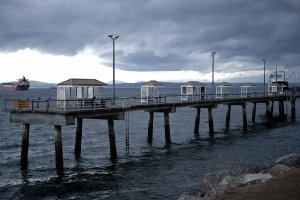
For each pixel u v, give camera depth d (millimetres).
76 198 24672
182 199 17594
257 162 34531
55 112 29391
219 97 63125
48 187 27219
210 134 53594
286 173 19078
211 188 19109
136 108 37812
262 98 68312
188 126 67188
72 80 35656
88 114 31250
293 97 74188
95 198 24609
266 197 15586
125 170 31922
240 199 15844
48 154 39906
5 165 34156
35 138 53719
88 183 28078
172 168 32406
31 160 36406
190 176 29562
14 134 58500
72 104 33406
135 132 58875
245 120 60781
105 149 42438
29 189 26812
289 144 44719
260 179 18594
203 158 36625
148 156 37875
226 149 41594
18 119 31969
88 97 36656
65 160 35875
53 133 59906
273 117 81500
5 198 25000
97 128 65500
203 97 59250
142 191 25859
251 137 51062
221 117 87312
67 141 49250
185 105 47219
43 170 32094
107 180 28844
